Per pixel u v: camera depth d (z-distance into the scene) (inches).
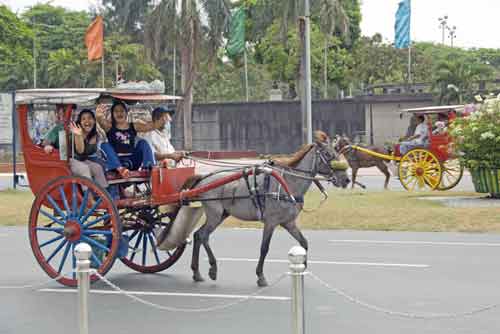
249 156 1871.3
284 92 2938.0
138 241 490.3
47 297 420.5
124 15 2015.3
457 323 345.7
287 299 401.4
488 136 795.4
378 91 2564.0
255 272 481.1
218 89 2974.9
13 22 2279.8
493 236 624.4
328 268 487.5
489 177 825.5
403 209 734.5
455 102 1969.7
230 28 1873.8
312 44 2452.0
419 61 2792.8
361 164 1013.2
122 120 470.6
